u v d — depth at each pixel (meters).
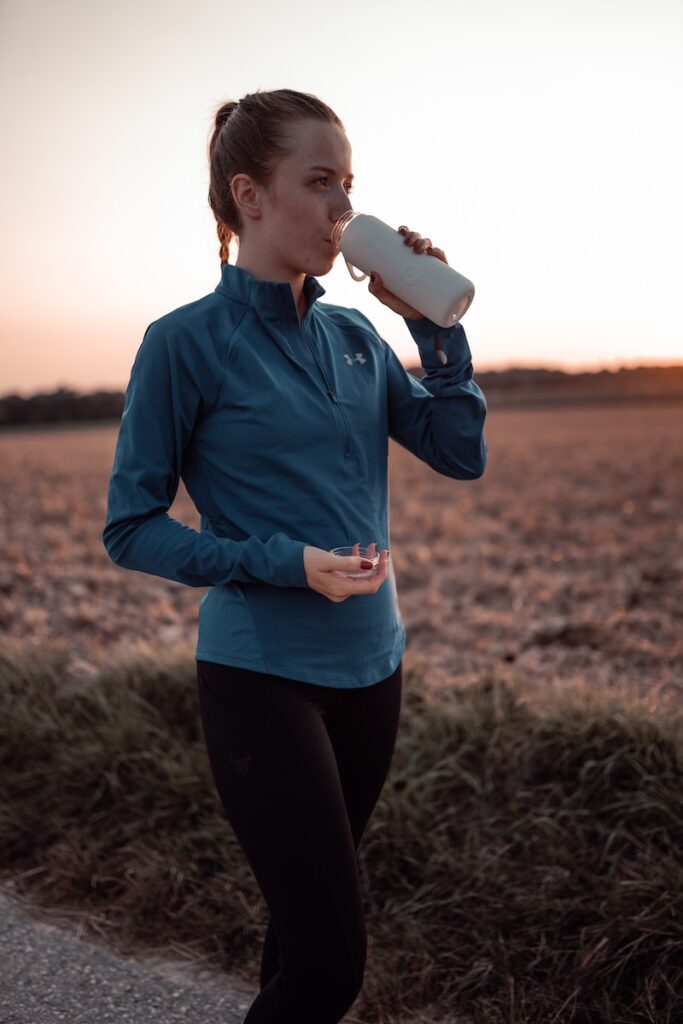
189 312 1.70
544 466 23.67
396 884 2.86
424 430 1.96
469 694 3.79
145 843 3.14
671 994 2.29
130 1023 2.31
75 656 4.55
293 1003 1.60
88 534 12.11
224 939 2.73
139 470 1.65
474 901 2.73
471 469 1.95
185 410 1.67
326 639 1.71
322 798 1.59
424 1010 2.43
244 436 1.67
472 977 2.48
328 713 1.79
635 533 11.29
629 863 2.75
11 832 3.24
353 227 1.73
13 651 4.44
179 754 3.53
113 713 3.72
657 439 36.00
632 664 5.05
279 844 1.59
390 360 1.97
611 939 2.47
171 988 2.49
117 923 2.83
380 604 1.80
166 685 3.94
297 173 1.68
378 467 1.85
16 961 2.56
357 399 1.80
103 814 3.27
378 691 1.81
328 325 1.87
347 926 1.59
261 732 1.63
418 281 1.71
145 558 1.64
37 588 7.80
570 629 5.79
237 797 1.64
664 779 2.99
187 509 15.08
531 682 4.16
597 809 2.99
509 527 12.41
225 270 1.75
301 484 1.69
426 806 3.07
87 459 34.03
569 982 2.42
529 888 2.74
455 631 6.21
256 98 1.72
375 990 2.47
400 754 3.39
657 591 7.39
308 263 1.74
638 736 3.14
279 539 1.60
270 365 1.70
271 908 1.63
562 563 9.28
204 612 1.77
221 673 1.69
